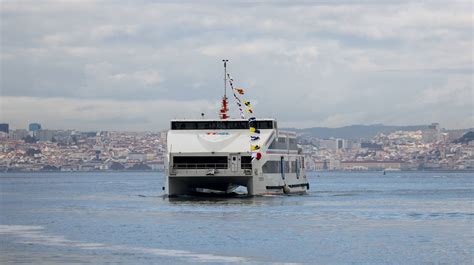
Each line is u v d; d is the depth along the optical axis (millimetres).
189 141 141125
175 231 96438
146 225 103688
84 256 76688
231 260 74250
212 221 107812
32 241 88312
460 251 80000
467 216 119125
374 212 125812
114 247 82812
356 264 72375
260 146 141000
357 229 99250
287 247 82438
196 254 77750
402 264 72375
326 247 82500
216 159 140250
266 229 98438
